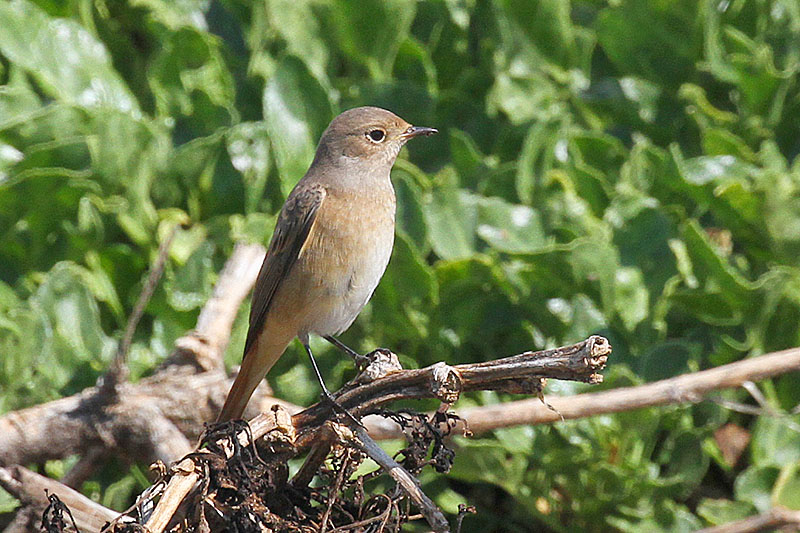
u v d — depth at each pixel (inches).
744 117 488.4
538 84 488.4
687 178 448.5
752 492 399.5
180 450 374.3
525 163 450.3
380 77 484.7
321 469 306.2
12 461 372.2
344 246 375.9
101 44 474.9
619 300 429.1
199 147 452.4
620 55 506.3
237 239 437.7
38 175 422.3
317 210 375.6
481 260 423.2
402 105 477.4
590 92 502.3
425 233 434.9
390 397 299.1
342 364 423.8
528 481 402.3
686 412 415.2
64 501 350.6
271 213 463.2
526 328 433.7
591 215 461.1
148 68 491.8
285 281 377.1
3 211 428.5
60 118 439.2
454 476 404.2
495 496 429.1
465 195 443.8
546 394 406.0
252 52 491.5
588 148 473.1
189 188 456.4
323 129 446.9
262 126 460.4
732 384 371.6
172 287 430.6
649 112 497.4
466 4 506.9
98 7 497.4
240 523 274.1
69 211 435.5
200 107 469.7
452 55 508.1
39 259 441.1
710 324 442.3
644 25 497.4
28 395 402.9
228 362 427.8
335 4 475.5
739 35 494.0
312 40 479.8
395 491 288.8
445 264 426.6
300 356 430.3
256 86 487.8
